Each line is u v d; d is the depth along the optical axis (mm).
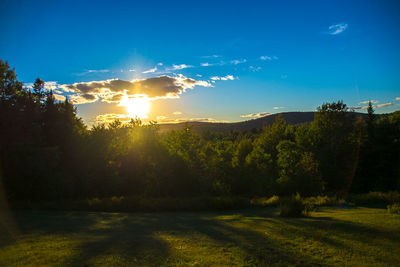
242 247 8383
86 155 26578
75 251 7891
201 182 30297
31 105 22844
